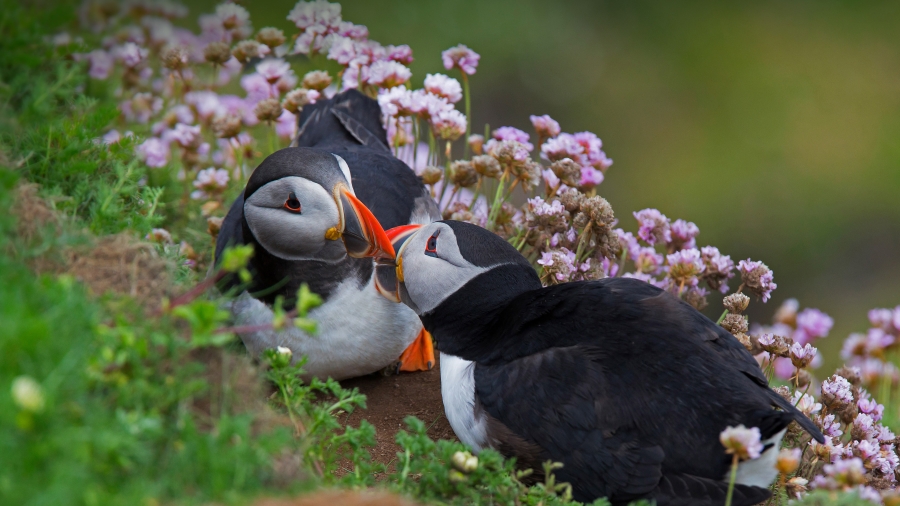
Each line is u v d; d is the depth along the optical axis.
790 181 21.28
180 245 9.76
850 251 20.09
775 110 22.86
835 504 6.50
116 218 7.42
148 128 11.78
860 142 21.98
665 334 7.25
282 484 5.53
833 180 21.33
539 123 10.89
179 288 6.54
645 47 23.97
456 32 22.59
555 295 7.80
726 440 6.22
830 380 8.71
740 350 7.45
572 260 9.62
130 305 5.81
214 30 12.78
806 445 8.37
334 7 12.29
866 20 25.05
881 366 11.34
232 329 5.78
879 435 8.60
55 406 4.81
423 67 21.75
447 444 6.34
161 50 12.31
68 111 8.38
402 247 8.40
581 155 10.52
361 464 6.46
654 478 6.75
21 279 5.52
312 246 8.23
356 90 11.27
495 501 6.42
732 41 24.36
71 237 6.17
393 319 8.77
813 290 19.47
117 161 8.05
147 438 5.17
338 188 8.21
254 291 8.55
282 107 11.62
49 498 4.38
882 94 23.28
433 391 9.34
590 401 6.99
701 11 25.03
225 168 12.29
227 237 9.03
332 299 8.44
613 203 20.95
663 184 21.34
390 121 12.72
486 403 7.38
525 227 10.16
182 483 5.13
